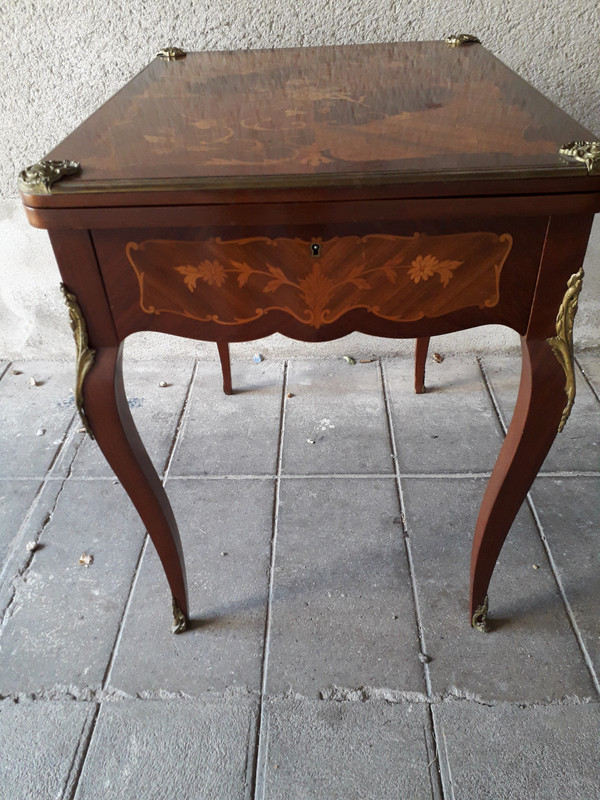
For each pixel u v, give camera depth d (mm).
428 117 836
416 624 1094
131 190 670
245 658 1057
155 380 1720
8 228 1582
